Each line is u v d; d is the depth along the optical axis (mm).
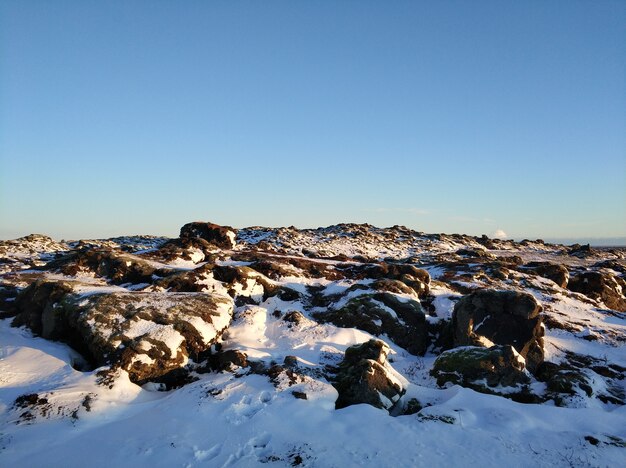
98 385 14117
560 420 12508
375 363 14562
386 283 25000
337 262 32719
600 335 22766
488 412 12766
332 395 13602
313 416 12258
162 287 23344
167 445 10711
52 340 18375
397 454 10438
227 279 24578
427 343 21562
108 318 17422
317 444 10859
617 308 32469
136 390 14695
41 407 12352
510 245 74688
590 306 28656
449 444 10906
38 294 20094
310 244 55594
